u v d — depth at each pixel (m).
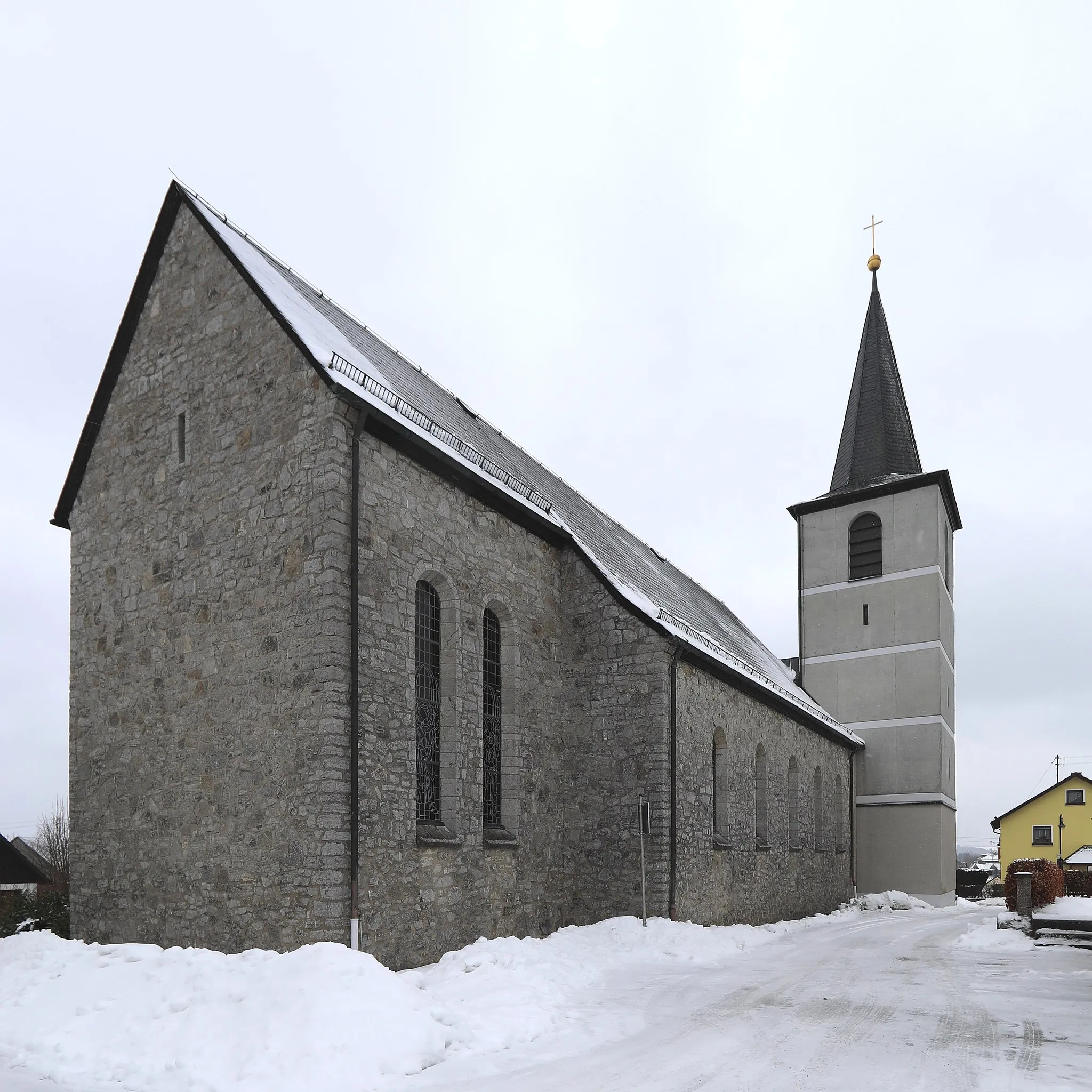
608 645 16.58
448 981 10.46
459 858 13.13
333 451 11.82
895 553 33.03
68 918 17.56
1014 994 10.74
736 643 26.30
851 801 30.62
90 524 15.20
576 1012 9.58
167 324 14.64
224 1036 7.84
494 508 15.10
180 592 13.45
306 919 10.96
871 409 36.09
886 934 18.53
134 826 13.34
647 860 15.63
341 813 11.08
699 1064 7.62
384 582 12.34
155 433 14.43
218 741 12.44
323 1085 6.98
